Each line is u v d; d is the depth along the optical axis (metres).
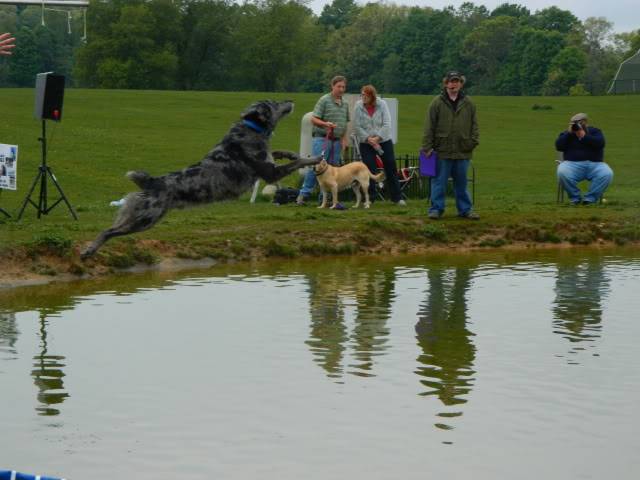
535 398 7.27
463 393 7.39
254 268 13.09
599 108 51.72
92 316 9.98
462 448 6.27
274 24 97.44
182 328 9.45
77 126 31.55
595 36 144.50
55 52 114.00
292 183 21.94
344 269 13.00
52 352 8.58
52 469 5.95
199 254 13.52
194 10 96.00
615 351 8.59
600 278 12.21
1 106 35.00
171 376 7.84
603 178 17.92
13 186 15.02
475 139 15.72
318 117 17.12
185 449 6.27
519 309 10.32
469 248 15.02
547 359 8.34
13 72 111.25
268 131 10.29
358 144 17.67
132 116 37.09
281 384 7.64
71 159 24.45
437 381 7.69
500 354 8.51
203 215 16.14
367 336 9.13
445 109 15.53
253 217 15.67
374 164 17.69
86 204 18.00
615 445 6.31
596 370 8.00
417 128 39.94
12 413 6.97
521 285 11.71
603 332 9.29
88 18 90.56
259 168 10.16
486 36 134.50
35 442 6.40
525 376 7.84
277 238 14.37
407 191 19.98
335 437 6.47
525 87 132.00
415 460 6.06
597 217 16.28
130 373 7.94
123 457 6.14
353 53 138.88
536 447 6.28
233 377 7.81
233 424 6.73
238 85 99.69
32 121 31.34
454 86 15.45
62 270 12.26
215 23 95.81
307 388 7.52
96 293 11.22
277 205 18.14
